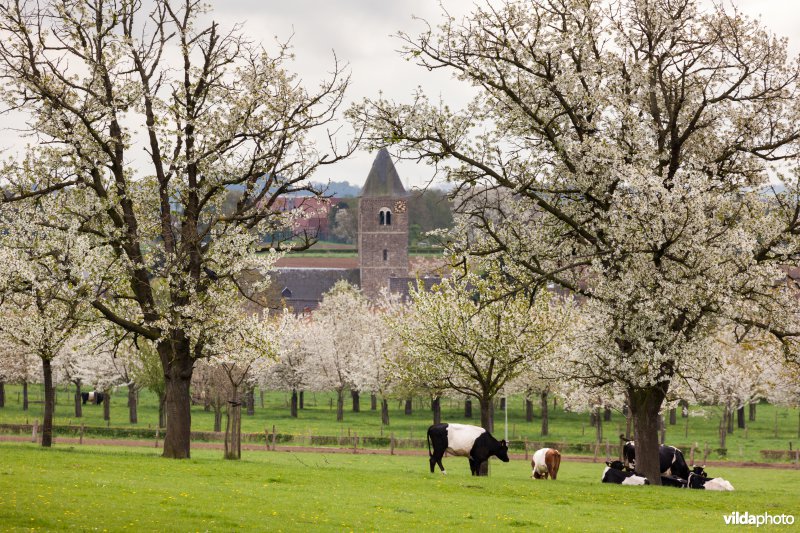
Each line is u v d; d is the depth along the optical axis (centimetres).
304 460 7900
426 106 4847
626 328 4694
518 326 6197
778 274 4634
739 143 5106
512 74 4997
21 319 6359
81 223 5172
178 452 5400
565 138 4834
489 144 5031
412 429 12938
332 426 13225
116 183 5378
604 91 4819
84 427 10200
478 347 6262
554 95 4956
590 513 3703
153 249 5509
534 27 4909
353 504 3581
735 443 11344
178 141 5416
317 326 14650
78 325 5447
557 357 5834
